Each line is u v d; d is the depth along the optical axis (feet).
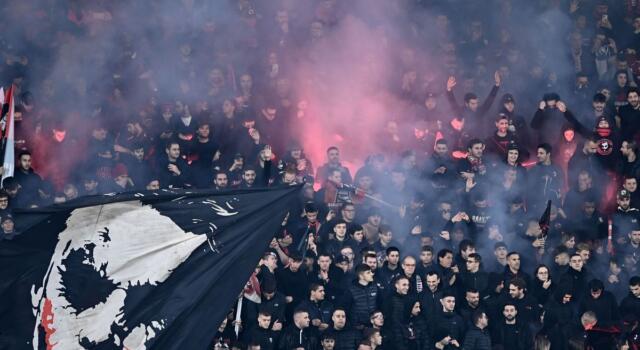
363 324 126.93
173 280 92.38
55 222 90.38
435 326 128.06
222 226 93.97
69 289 89.81
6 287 88.58
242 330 124.26
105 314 90.27
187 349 92.07
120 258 91.30
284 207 95.91
